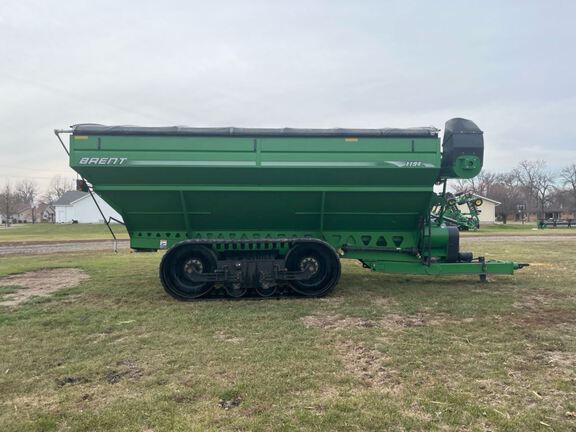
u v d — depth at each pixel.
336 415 3.67
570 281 9.78
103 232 44.97
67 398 4.05
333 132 8.01
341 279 10.27
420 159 8.03
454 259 9.12
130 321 6.61
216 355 5.09
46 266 13.23
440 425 3.53
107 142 7.83
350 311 7.07
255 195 8.24
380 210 8.60
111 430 3.49
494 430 3.46
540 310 7.11
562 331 5.95
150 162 7.83
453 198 9.43
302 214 8.60
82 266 13.21
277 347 5.36
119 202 8.31
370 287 9.21
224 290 8.48
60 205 79.31
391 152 8.02
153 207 8.39
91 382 4.41
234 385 4.26
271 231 8.84
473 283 9.63
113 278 10.71
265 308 7.36
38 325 6.45
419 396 4.02
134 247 8.83
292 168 7.95
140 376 4.54
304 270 8.23
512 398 3.99
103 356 5.11
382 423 3.56
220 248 8.21
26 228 55.19
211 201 8.31
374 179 8.17
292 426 3.51
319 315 6.92
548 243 22.20
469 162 8.38
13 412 3.80
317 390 4.17
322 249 8.29
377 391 4.14
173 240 8.79
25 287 9.57
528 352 5.15
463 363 4.82
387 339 5.66
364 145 8.02
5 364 4.90
